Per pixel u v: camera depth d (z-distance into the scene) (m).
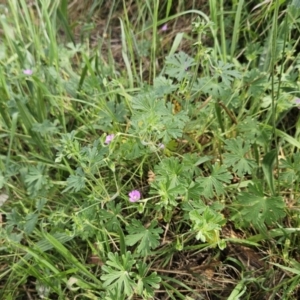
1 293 0.26
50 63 0.32
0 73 0.31
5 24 0.34
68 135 0.24
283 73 0.30
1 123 0.32
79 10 0.43
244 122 0.28
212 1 0.29
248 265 0.26
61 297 0.25
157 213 0.26
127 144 0.25
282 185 0.27
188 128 0.28
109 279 0.22
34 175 0.28
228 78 0.27
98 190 0.27
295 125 0.30
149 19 0.38
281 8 0.32
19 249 0.27
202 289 0.25
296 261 0.25
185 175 0.24
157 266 0.26
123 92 0.29
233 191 0.27
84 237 0.25
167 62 0.28
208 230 0.21
